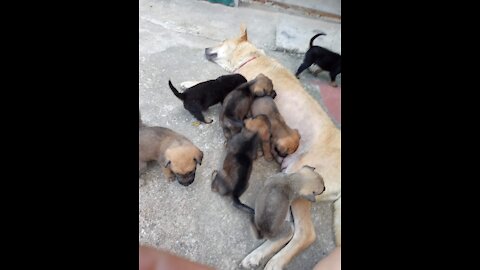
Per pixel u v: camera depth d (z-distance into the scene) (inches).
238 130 52.7
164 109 58.8
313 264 44.3
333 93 66.1
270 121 51.1
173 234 45.9
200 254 44.6
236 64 65.0
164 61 66.7
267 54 72.3
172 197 48.9
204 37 74.2
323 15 84.7
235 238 46.2
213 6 83.7
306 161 48.6
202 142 55.3
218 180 47.6
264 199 42.9
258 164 53.2
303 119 53.9
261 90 54.5
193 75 65.3
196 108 56.0
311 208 48.3
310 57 65.9
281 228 42.9
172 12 80.1
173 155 46.2
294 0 85.8
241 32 66.0
